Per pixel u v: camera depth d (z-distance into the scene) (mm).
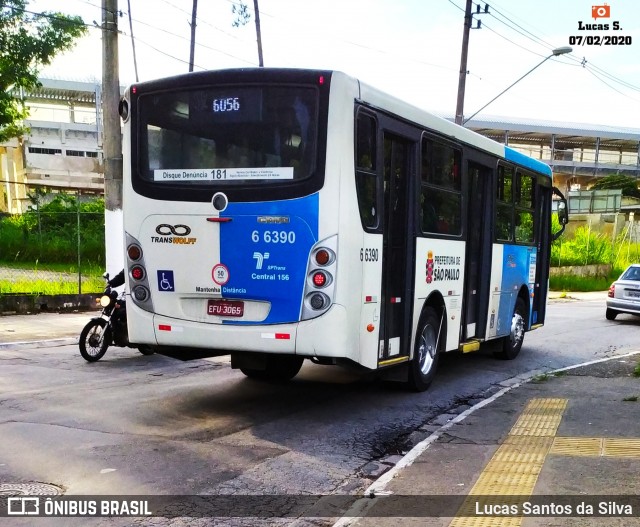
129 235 7105
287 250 6469
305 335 6426
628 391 8617
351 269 6512
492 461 5566
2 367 9266
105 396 7723
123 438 6102
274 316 6543
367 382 9156
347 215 6441
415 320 8016
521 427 6734
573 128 63656
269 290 6531
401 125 7512
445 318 8898
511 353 11594
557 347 13547
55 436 6070
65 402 7363
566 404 7789
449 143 8727
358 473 5449
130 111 7094
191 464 5473
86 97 48625
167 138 6930
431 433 6703
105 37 12992
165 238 6906
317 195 6402
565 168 64375
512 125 60188
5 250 18312
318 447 6125
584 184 68188
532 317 12758
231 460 5633
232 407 7457
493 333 10578
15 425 6383
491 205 10164
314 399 8016
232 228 6633
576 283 34469
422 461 5594
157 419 6820
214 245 6707
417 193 7855
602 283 36156
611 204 44188
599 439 6223
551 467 5352
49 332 12469
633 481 4992
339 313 6414
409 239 7805
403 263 7809
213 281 6723
